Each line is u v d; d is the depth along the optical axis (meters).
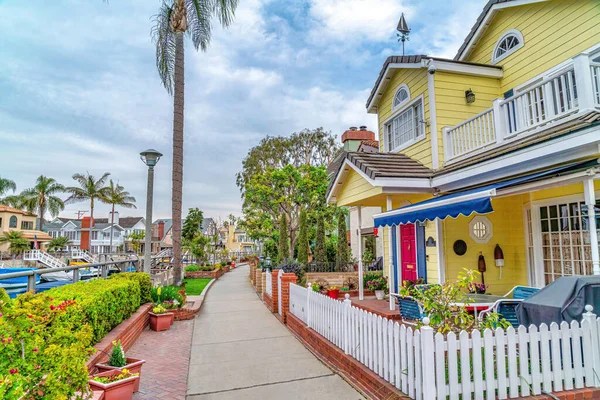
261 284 17.36
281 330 10.12
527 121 8.36
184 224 35.75
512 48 10.88
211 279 25.89
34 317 3.80
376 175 9.46
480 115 9.34
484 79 11.28
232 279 27.58
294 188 26.55
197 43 19.72
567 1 9.21
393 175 9.51
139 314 9.59
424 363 4.18
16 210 55.56
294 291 10.27
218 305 14.62
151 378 6.40
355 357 6.11
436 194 9.98
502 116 8.85
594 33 8.53
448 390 4.18
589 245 7.83
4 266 34.34
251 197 28.27
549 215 8.93
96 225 76.75
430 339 4.21
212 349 8.31
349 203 12.05
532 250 9.43
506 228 10.15
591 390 4.40
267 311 13.16
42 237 55.34
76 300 6.11
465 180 9.04
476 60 12.38
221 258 45.44
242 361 7.38
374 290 12.72
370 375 5.36
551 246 8.82
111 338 6.89
